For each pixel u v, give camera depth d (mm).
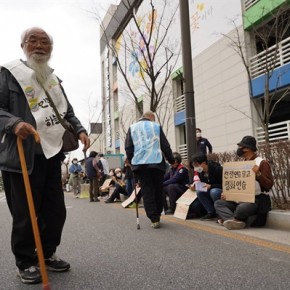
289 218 5207
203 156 6320
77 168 16781
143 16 15578
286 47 11023
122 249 4270
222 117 13508
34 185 3064
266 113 8477
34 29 3139
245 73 12258
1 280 3146
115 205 10438
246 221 5590
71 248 4359
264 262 3605
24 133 2752
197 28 15023
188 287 2902
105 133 32719
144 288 2898
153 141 5910
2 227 6238
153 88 10188
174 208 7410
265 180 5508
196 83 15133
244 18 12234
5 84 3035
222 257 3816
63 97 3354
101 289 2887
